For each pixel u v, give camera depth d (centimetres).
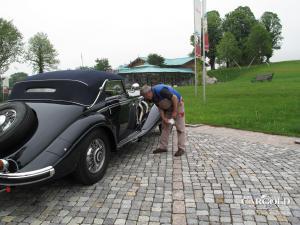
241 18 8356
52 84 519
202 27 1606
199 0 1507
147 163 583
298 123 941
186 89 2864
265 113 1152
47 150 411
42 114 459
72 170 440
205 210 396
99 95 536
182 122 623
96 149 488
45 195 450
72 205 419
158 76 6438
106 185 481
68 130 441
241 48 8256
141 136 640
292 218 375
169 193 447
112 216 388
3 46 4953
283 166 553
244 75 6662
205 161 587
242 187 462
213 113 1208
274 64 7819
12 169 392
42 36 6519
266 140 756
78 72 540
